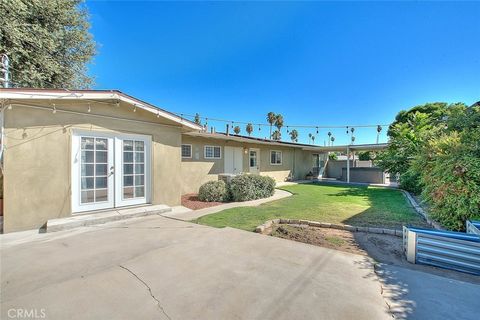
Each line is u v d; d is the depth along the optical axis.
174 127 6.82
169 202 6.65
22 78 8.01
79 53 10.70
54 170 4.68
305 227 4.75
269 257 3.06
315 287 2.32
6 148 4.18
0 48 7.10
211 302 2.04
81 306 1.97
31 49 8.33
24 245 3.52
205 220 5.14
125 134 5.83
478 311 1.95
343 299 2.11
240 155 12.55
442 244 2.92
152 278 2.47
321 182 15.40
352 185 13.34
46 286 2.29
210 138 10.84
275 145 14.89
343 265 2.84
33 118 4.45
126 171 5.86
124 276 2.52
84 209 5.15
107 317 1.83
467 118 6.62
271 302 2.05
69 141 4.88
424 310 1.96
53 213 4.66
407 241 3.17
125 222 4.97
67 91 4.56
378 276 2.57
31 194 4.42
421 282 2.45
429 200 4.90
